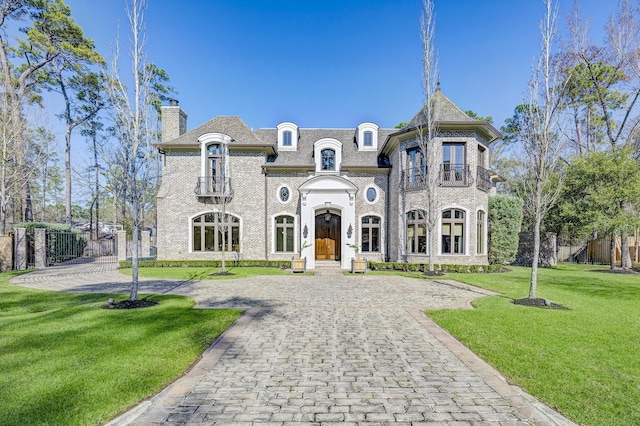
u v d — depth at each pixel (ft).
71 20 86.43
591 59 70.74
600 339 19.60
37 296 33.40
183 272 54.80
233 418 11.65
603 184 57.52
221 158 68.18
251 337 20.77
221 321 23.76
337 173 69.92
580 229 61.36
